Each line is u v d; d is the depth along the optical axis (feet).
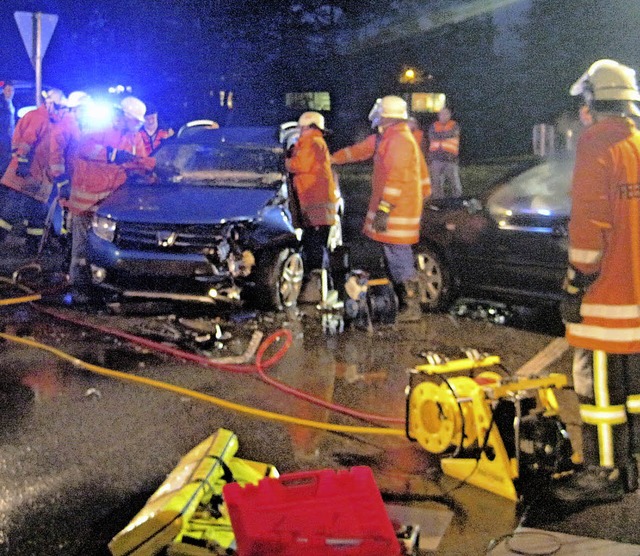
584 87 13.94
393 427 18.04
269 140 31.01
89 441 17.15
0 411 18.79
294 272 28.78
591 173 13.41
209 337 24.45
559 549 12.78
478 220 26.58
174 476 14.02
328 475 12.15
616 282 13.71
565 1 70.74
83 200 29.25
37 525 13.70
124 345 24.38
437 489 14.98
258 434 17.63
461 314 27.99
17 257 37.60
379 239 25.48
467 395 14.67
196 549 11.83
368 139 26.37
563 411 19.11
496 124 71.61
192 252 26.71
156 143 38.88
